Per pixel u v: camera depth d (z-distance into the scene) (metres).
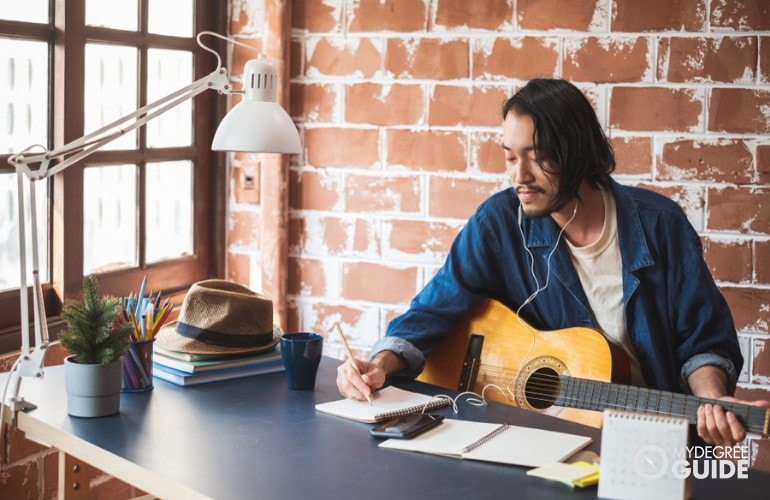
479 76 2.59
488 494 1.29
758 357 2.44
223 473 1.36
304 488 1.31
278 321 2.81
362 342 2.80
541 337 1.91
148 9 2.56
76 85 2.29
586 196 1.90
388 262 2.74
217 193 2.88
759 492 1.32
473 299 2.01
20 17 2.14
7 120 2.14
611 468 1.29
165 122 2.69
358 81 2.71
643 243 1.88
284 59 2.73
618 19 2.46
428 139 2.66
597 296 1.94
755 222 2.41
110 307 1.64
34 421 1.60
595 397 1.68
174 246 2.79
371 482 1.33
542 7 2.51
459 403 1.74
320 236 2.80
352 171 2.75
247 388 1.81
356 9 2.69
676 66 2.43
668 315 1.91
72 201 2.31
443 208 2.67
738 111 2.40
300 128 2.79
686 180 2.45
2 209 2.16
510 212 2.01
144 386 1.77
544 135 1.78
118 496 2.47
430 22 2.62
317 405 1.68
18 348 2.18
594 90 2.50
